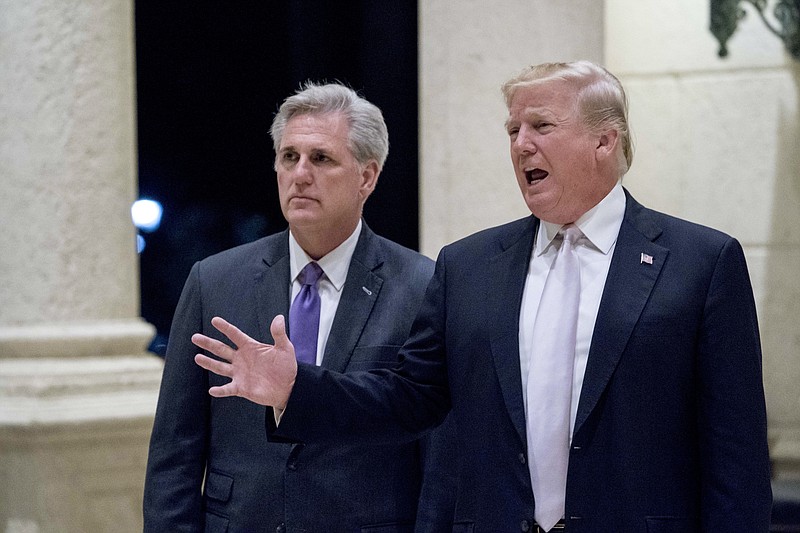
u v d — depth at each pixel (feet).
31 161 46.21
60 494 44.52
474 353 25.20
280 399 25.22
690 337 23.72
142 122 87.25
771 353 55.67
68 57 46.62
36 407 44.29
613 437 23.48
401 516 28.94
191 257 87.81
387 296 29.89
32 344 45.44
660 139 57.06
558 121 24.41
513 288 25.23
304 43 76.89
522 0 48.47
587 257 25.05
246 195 88.07
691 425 23.90
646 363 23.59
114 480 45.93
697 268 24.11
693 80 56.49
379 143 30.07
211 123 87.92
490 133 48.88
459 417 25.43
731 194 56.03
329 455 28.55
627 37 57.52
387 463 28.89
